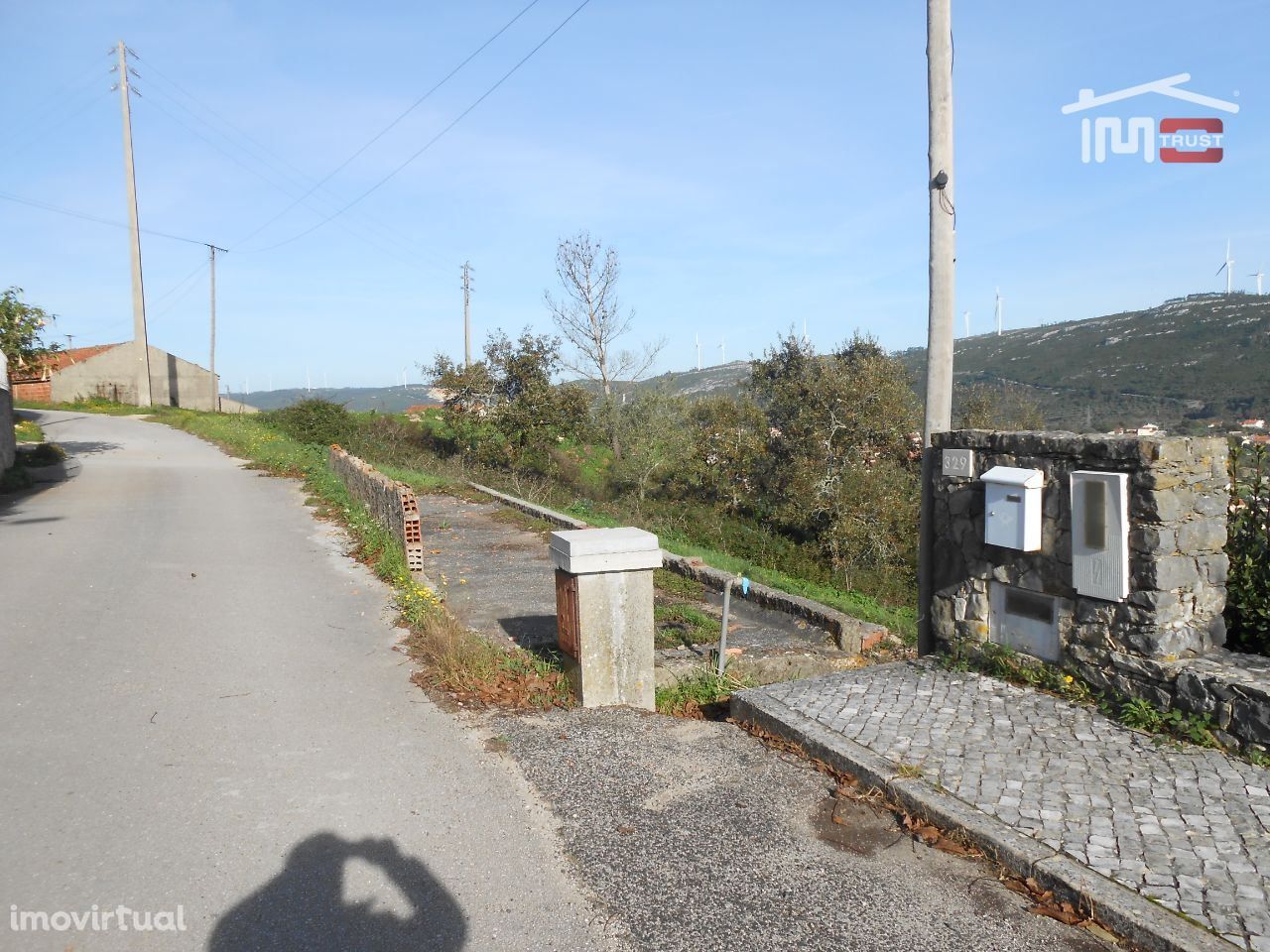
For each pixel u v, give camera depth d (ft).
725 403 83.05
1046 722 14.99
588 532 17.94
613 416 94.73
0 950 9.11
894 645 24.85
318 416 89.92
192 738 14.96
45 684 17.35
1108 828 11.31
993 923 9.83
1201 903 9.59
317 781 13.35
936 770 13.20
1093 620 15.84
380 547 30.73
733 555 57.47
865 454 69.36
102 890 10.33
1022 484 16.43
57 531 34.73
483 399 91.25
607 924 9.81
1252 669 14.34
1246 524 17.15
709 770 13.98
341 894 10.33
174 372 158.61
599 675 17.16
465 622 24.09
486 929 9.70
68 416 111.55
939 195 20.92
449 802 12.71
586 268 106.32
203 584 26.32
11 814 12.11
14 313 66.18
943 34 20.68
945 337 20.98
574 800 12.83
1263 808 11.71
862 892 10.44
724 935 9.61
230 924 9.71
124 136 120.57
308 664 19.13
